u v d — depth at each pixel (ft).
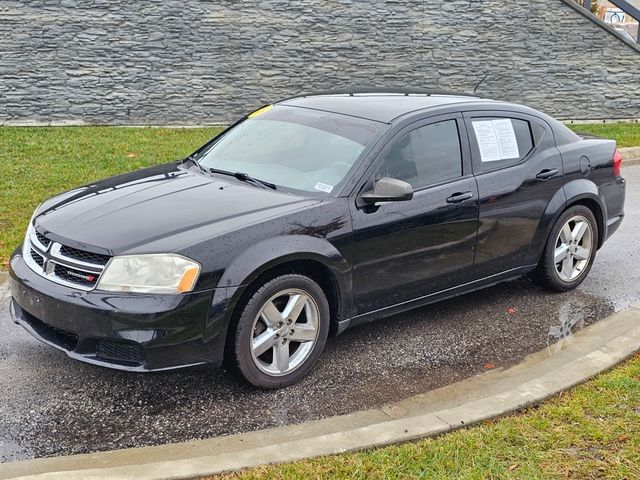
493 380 15.12
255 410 13.64
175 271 12.86
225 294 13.15
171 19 45.01
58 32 43.65
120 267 12.89
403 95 18.53
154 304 12.69
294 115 17.85
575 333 17.60
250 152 17.12
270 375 14.21
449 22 49.60
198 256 13.01
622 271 22.27
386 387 14.73
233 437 12.51
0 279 19.53
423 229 16.10
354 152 15.79
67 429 12.81
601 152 20.58
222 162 17.17
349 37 48.06
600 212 20.56
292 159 16.31
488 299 19.81
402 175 16.05
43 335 13.96
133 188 15.72
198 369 13.29
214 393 14.24
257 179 15.98
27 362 15.30
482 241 17.52
